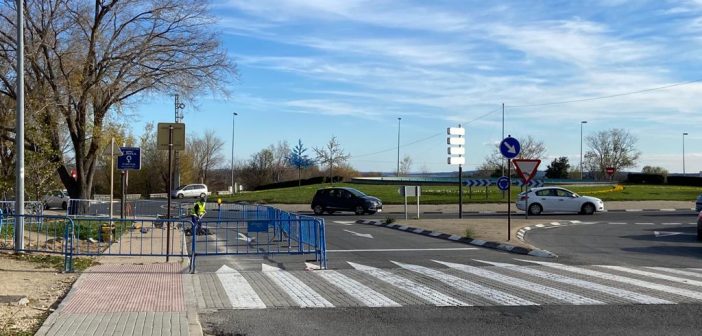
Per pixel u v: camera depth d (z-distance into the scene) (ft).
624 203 134.00
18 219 45.01
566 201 107.34
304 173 291.79
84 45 84.94
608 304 29.07
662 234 69.77
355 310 27.91
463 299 30.45
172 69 89.20
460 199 92.84
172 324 23.81
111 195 65.21
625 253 51.34
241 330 24.17
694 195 153.07
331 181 225.15
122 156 68.28
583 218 97.45
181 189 214.48
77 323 23.72
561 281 36.04
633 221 90.79
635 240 62.90
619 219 95.09
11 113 86.38
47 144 77.87
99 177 222.89
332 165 265.95
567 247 55.83
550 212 110.11
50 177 82.28
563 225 82.94
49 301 28.78
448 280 36.50
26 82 80.59
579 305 28.86
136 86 89.45
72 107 87.10
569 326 24.75
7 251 45.03
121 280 35.14
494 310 27.84
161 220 41.73
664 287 33.81
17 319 24.38
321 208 115.24
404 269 41.37
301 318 26.27
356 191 115.34
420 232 72.28
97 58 86.48
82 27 84.38
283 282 35.83
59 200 134.72
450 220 85.71
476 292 32.37
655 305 28.78
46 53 81.10
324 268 41.78
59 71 83.71
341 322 25.50
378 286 34.40
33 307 27.14
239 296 31.32
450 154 91.20
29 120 77.25
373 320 25.86
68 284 33.65
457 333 23.65
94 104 88.69
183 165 252.62
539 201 107.76
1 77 80.79
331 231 74.54
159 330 22.85
